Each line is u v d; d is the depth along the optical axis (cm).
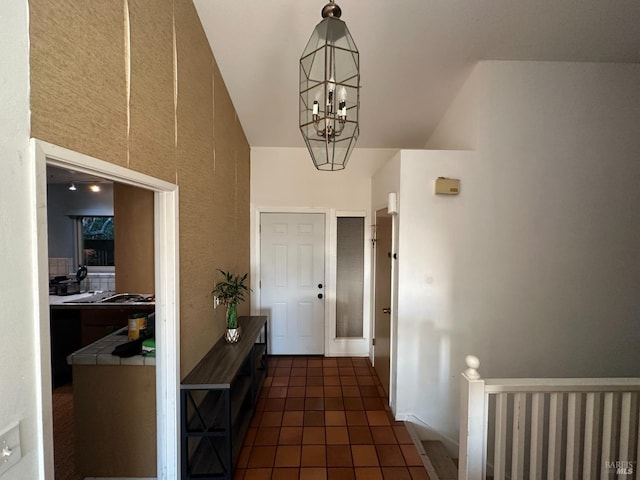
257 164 378
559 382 150
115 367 179
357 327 389
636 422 150
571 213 253
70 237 460
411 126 334
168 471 174
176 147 176
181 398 181
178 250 177
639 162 255
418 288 251
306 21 214
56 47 94
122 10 127
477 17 208
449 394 255
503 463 153
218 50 237
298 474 197
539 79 249
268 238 383
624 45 230
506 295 254
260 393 299
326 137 123
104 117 116
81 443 181
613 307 256
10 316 80
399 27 216
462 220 250
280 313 387
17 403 82
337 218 384
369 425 249
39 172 87
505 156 250
